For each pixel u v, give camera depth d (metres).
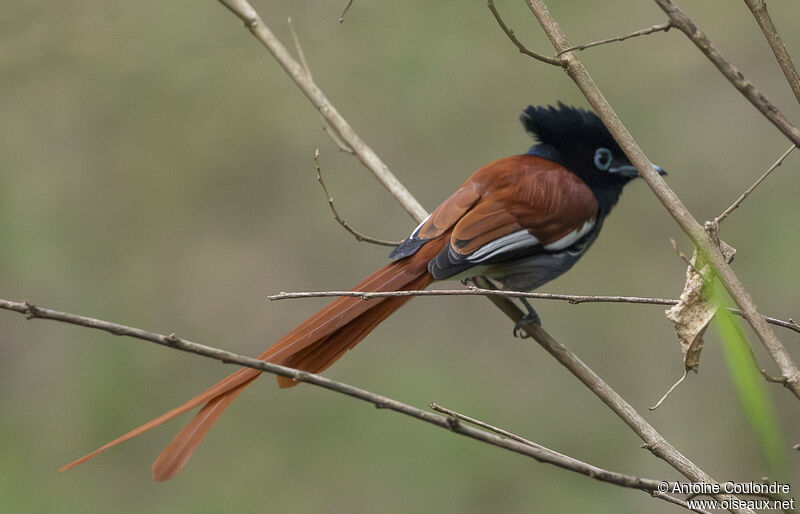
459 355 12.73
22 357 12.62
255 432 12.27
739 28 13.05
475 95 12.98
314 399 12.45
